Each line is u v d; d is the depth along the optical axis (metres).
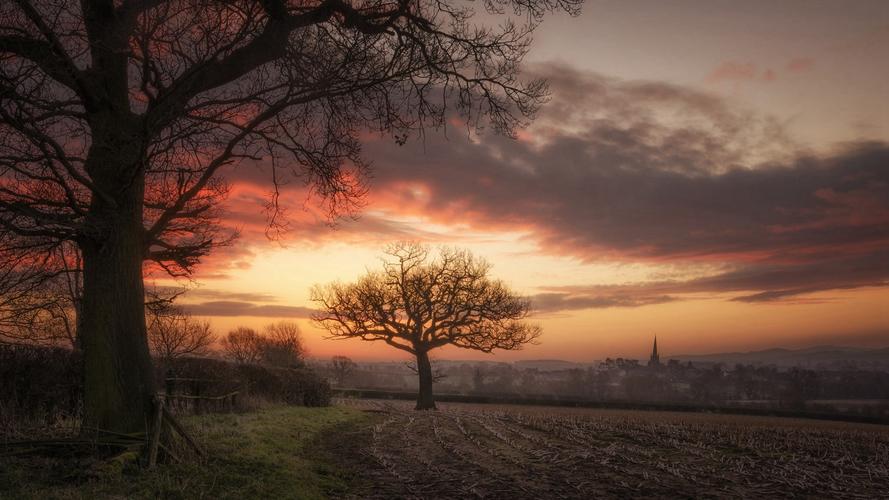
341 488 10.35
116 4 10.06
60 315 14.80
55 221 9.21
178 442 10.35
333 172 11.84
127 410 9.89
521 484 10.67
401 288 47.06
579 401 52.72
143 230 10.79
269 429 15.81
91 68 9.85
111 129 9.95
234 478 9.30
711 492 10.10
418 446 15.71
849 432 20.39
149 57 9.36
